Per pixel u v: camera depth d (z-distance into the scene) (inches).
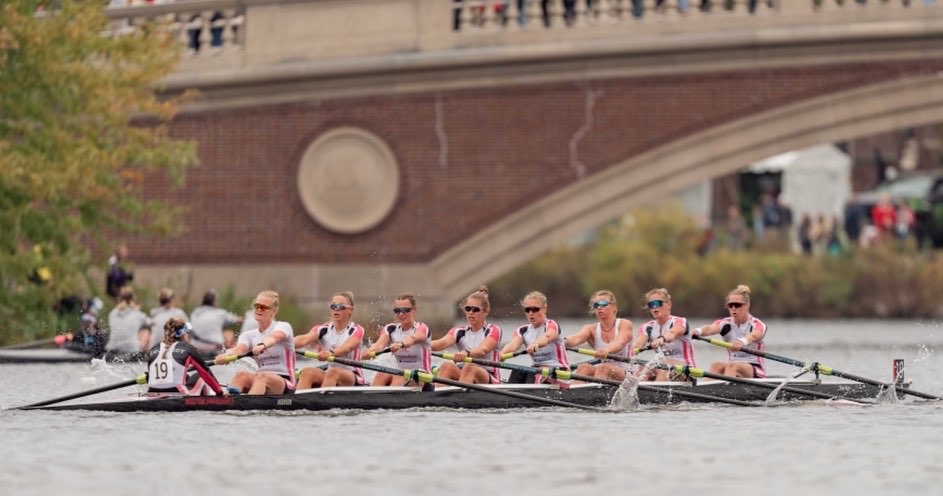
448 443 2738.7
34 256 5034.5
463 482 2322.8
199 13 5546.3
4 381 4131.4
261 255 5551.2
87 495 2230.6
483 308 3383.4
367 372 4128.9
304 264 5506.9
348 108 5418.3
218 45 5836.6
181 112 5595.5
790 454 2613.2
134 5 5585.6
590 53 5103.3
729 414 3243.1
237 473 2412.6
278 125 5506.9
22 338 5108.3
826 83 4975.4
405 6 5290.4
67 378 4229.8
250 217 5561.0
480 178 5300.2
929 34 4881.9
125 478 2372.0
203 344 4702.3
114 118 5167.3
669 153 5113.2
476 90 5275.6
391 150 5374.0
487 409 3297.2
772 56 4995.1
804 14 4948.3
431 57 5231.3
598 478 2359.7
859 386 3553.2
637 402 3373.5
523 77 5211.6
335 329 3339.1
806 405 3442.4
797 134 5027.1
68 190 5083.7
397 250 5403.5
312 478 2362.2
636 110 5132.9
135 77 5201.8
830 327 7416.3
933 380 4237.2
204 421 3046.3
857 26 4886.8
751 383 3447.3
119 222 5305.1
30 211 5132.9
